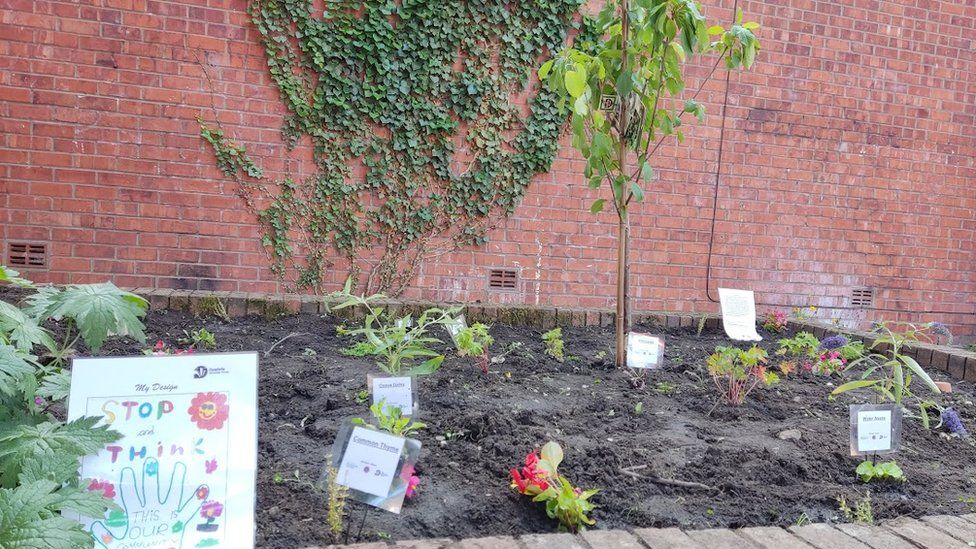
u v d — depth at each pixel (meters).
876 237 6.73
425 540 1.77
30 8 4.85
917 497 2.32
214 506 1.65
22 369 1.62
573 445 2.55
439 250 5.73
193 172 5.23
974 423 3.22
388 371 2.98
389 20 5.42
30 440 1.51
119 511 1.57
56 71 4.93
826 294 6.64
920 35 6.59
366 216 5.57
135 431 1.64
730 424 2.96
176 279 5.27
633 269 6.13
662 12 3.07
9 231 4.96
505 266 5.87
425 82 5.52
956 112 6.81
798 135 6.38
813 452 2.64
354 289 5.59
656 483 2.29
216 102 5.21
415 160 5.59
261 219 5.37
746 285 6.41
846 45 6.39
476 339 3.85
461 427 2.62
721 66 6.09
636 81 3.38
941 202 6.88
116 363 1.67
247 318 4.54
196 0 5.10
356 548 1.70
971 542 1.94
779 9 6.17
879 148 6.62
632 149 3.64
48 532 1.30
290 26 5.25
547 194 5.89
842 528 1.99
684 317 5.44
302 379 3.19
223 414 1.72
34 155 4.95
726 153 6.21
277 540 1.75
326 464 2.12
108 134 5.06
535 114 5.74
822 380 3.81
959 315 7.07
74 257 5.09
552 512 1.97
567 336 4.67
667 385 3.48
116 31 5.00
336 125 5.41
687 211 6.18
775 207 6.39
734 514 2.11
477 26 5.56
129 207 5.14
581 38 5.79
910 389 3.75
